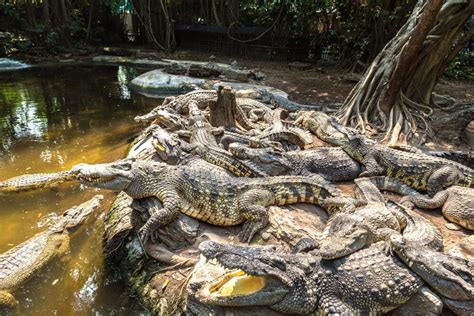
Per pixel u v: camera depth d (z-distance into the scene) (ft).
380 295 4.80
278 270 4.68
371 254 5.19
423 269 4.84
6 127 13.17
